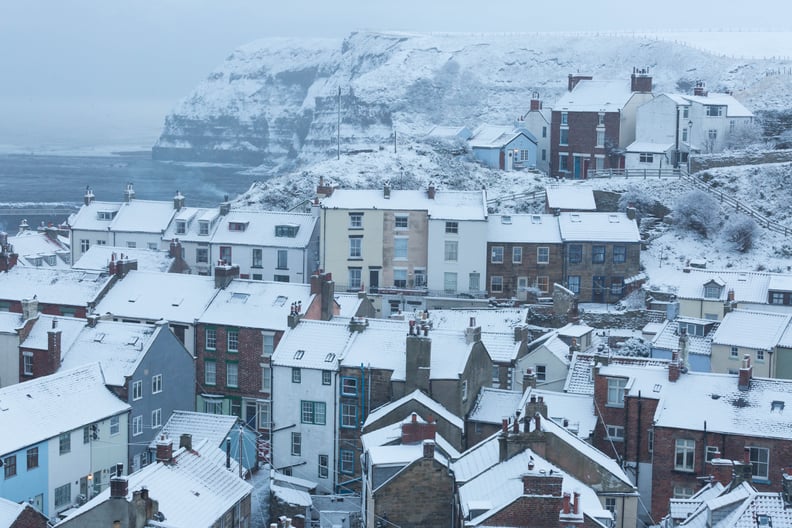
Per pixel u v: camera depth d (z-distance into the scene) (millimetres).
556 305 129250
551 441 70750
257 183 189625
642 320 129125
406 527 73312
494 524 60375
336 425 97125
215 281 115812
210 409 111312
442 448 77375
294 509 85625
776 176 158625
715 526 60469
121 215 155375
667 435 83500
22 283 121875
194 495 68500
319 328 102000
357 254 141875
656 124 173625
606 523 62531
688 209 151125
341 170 182000
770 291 121188
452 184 178500
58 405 88938
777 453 81188
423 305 138375
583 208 152250
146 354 97562
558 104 186625
